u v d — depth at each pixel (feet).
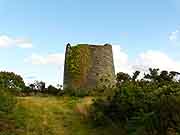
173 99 47.39
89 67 75.46
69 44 78.28
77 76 74.90
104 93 60.13
